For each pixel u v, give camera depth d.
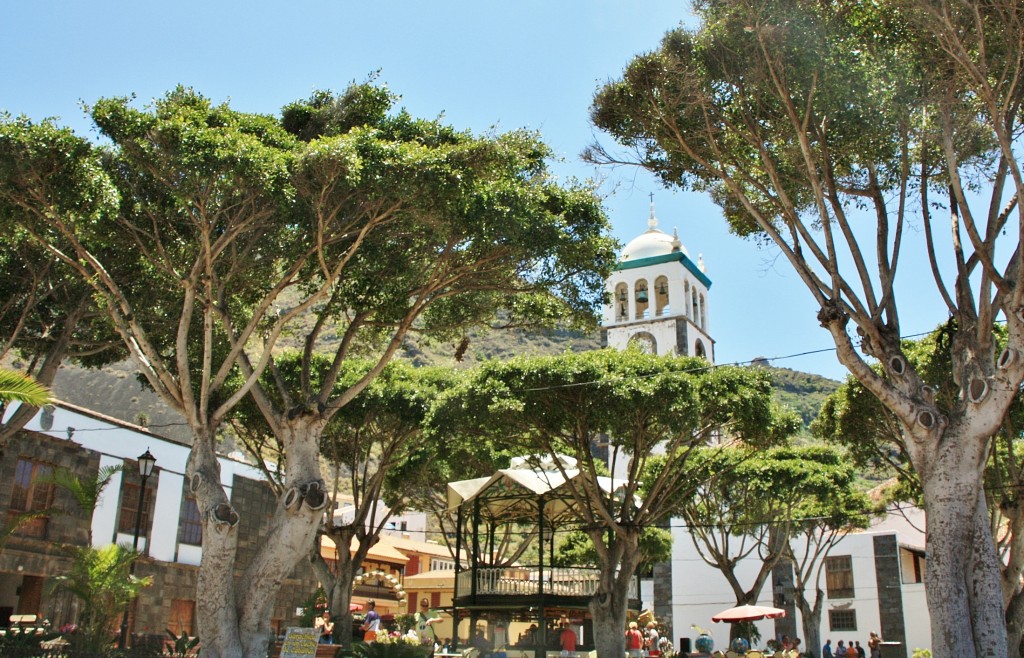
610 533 22.94
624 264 56.56
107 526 26.75
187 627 29.55
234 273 16.34
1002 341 20.11
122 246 16.78
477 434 23.02
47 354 20.67
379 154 14.30
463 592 24.05
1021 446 24.47
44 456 25.00
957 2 12.57
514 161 15.71
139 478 28.19
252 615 14.28
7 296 19.03
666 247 56.25
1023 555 18.33
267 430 25.55
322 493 15.01
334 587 24.64
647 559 36.78
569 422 22.11
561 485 22.95
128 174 15.66
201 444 14.94
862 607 39.91
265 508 33.31
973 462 12.84
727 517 33.88
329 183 14.10
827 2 13.76
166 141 13.88
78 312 19.78
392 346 16.67
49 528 24.83
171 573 28.98
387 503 30.25
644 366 22.25
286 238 16.36
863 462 25.52
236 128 14.70
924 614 39.44
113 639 16.91
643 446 22.86
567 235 17.17
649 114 15.11
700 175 16.17
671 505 23.66
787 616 41.25
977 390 12.86
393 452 26.78
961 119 14.16
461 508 25.38
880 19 13.57
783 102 14.23
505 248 16.58
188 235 16.64
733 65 14.27
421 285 17.73
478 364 24.08
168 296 19.78
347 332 17.12
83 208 14.45
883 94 13.99
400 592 43.88
